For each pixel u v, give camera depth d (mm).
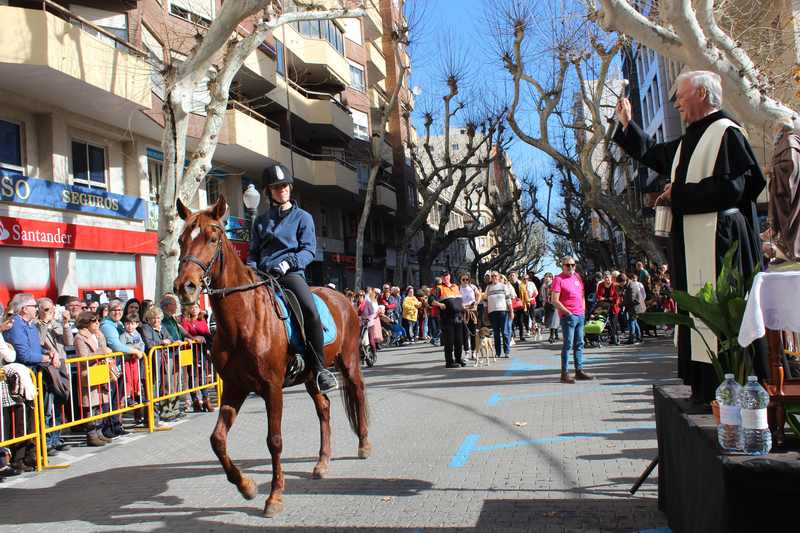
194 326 12430
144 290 21625
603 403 9742
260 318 5574
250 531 5074
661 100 37406
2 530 5543
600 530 4547
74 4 19266
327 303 6941
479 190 54000
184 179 14500
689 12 9742
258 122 26234
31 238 16641
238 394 5703
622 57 27109
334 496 5832
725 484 2945
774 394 3395
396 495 5730
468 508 5227
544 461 6547
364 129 44188
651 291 22938
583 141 30906
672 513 4289
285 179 6488
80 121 19125
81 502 6297
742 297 3748
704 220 4312
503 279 18328
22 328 8078
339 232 40781
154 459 8133
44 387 8547
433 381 13711
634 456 6512
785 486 2861
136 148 21656
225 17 13898
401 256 39750
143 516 5668
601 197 25875
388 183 48000
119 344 10047
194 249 5219
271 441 5543
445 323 16438
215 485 6570
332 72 36656
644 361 14992
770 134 10312
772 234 5242
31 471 7934
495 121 42031
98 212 19156
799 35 14641
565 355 12148
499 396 11023
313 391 6707
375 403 11102
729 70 10078
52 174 18047
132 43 20469
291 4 21797
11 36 15023
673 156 4914
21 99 17203
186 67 14305
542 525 4730
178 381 11422
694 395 4297
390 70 52031
